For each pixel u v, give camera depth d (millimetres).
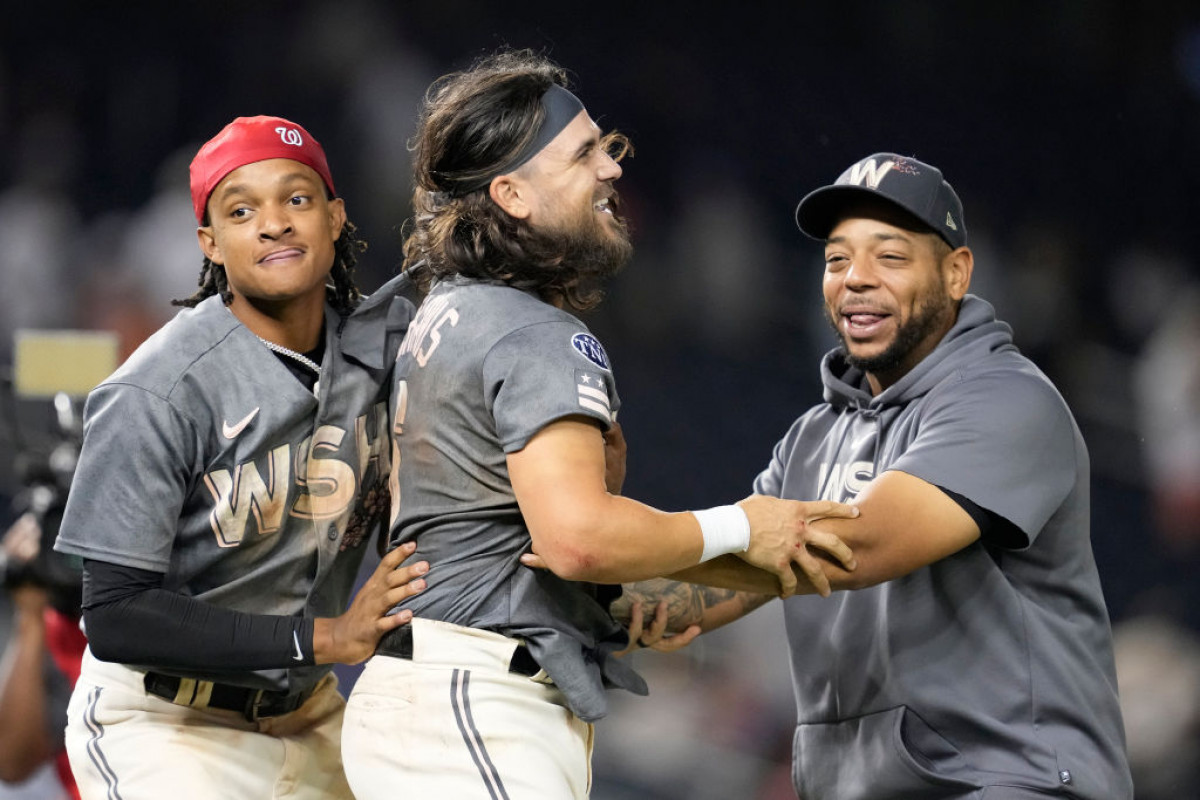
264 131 10133
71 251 32125
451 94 10141
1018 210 38156
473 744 9430
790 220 36156
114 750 10586
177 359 9938
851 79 40281
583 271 10109
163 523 9820
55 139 36969
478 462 9555
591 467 9070
